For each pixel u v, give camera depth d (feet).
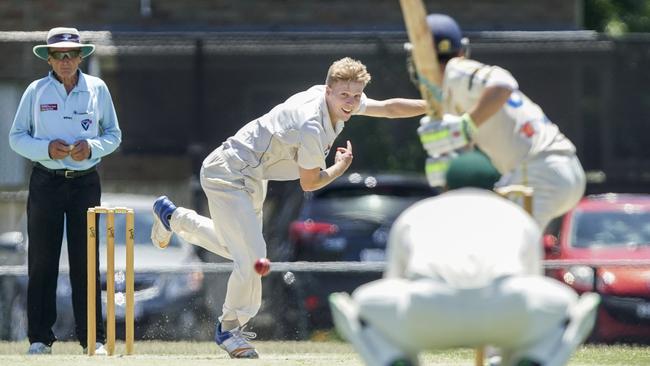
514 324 53.11
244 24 234.58
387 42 204.85
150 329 125.59
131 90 213.25
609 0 280.31
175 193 213.25
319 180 82.74
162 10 233.55
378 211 162.81
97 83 98.94
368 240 159.33
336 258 158.20
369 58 207.21
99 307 96.68
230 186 85.30
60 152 95.40
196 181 202.18
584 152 213.25
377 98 205.98
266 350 107.14
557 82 212.84
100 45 203.82
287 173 86.74
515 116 69.67
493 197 56.49
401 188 166.71
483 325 53.06
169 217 89.71
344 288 130.21
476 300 52.70
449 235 54.44
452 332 53.42
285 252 165.37
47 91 97.50
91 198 98.37
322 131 82.28
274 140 84.43
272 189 174.19
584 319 53.98
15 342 121.60
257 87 211.61
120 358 84.23
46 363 79.82
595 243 146.41
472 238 54.13
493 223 54.75
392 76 206.28
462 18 236.43
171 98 213.25
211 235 88.33
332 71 82.17
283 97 212.23
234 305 87.20
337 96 81.87
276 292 129.59
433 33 68.59
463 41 69.56
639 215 150.20
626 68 212.02
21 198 201.67
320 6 234.99
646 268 128.26
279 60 211.61
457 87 67.62
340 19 234.79
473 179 58.03
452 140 66.08
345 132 217.97
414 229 55.26
